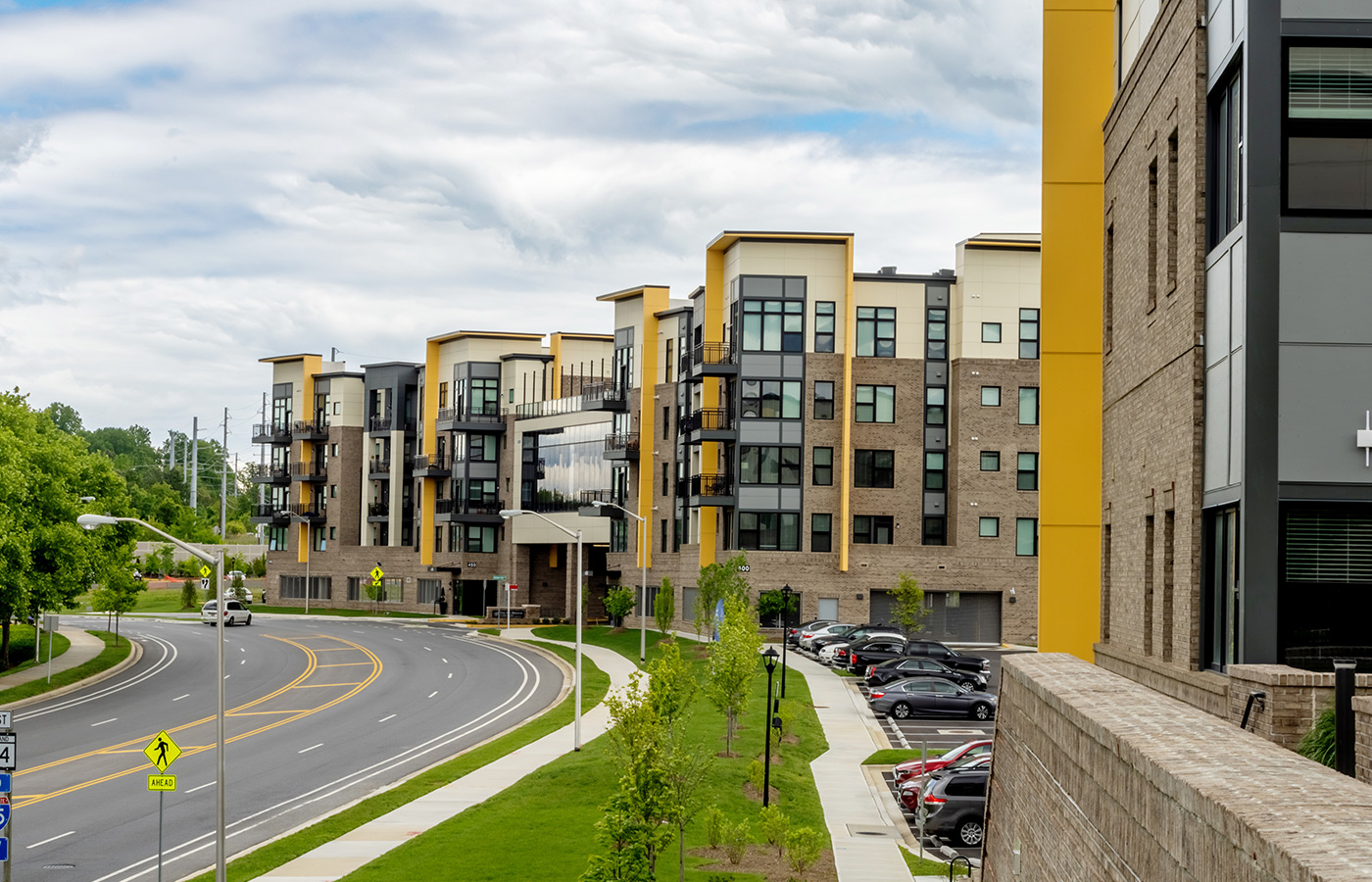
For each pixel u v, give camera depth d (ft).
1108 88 70.08
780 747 114.93
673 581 243.60
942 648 172.24
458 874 73.00
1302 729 35.42
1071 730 36.35
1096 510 69.97
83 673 193.26
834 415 221.46
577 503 280.10
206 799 100.32
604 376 305.32
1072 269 70.13
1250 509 40.32
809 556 220.02
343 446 352.90
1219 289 44.78
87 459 222.28
